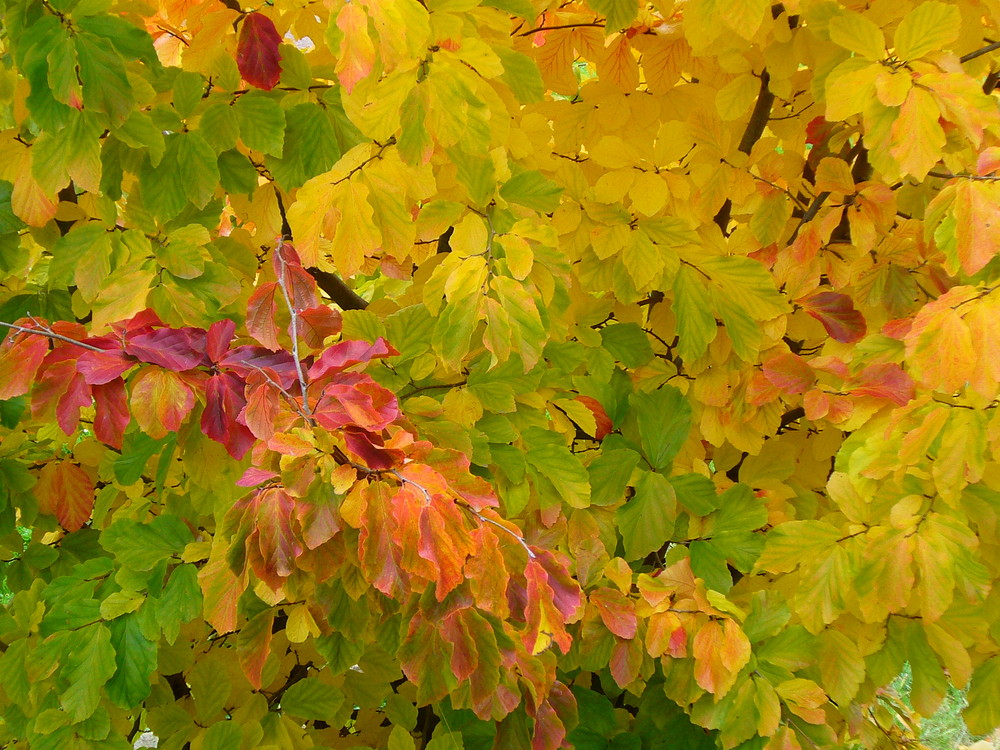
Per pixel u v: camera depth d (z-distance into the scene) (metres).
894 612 1.79
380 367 1.79
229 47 1.81
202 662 1.95
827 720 2.08
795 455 2.13
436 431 1.74
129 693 1.76
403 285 2.30
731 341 1.93
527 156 1.87
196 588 1.77
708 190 1.93
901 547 1.74
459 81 1.56
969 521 1.84
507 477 1.84
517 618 1.51
